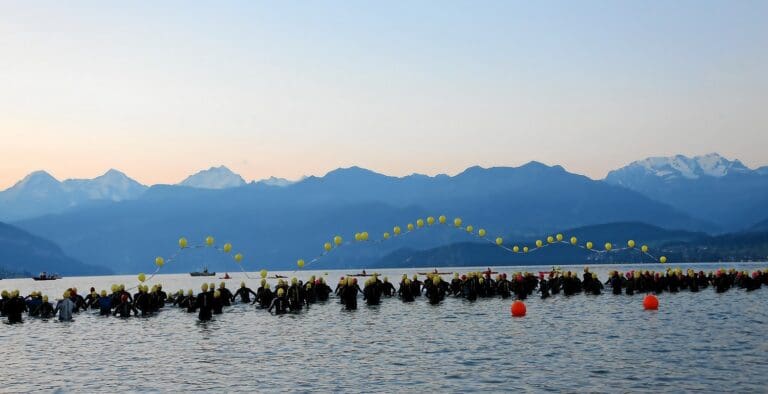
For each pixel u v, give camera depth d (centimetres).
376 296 5834
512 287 6306
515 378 2417
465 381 2386
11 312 4828
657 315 4462
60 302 4906
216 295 5147
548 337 3466
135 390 2333
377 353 3058
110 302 5338
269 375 2564
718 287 6781
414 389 2273
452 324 4166
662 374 2436
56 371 2750
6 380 2566
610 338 3384
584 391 2191
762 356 2780
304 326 4222
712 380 2320
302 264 7581
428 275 6203
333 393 2231
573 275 6744
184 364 2856
